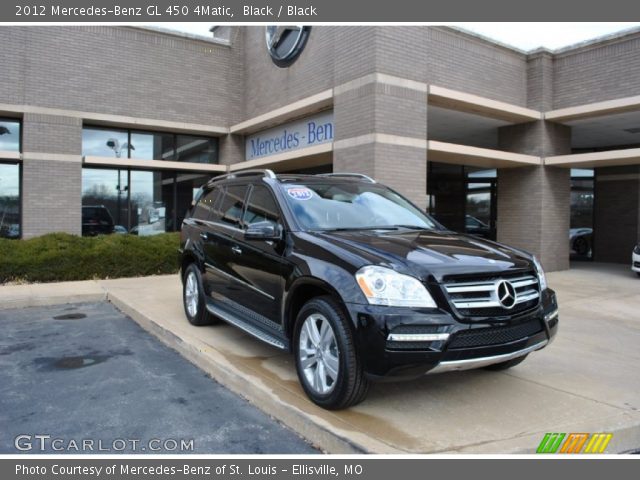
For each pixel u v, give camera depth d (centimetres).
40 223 1303
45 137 1310
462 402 420
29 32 1295
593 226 1638
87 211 1405
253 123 1412
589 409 409
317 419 381
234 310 558
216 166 1536
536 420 387
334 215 498
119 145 1449
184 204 1539
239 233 553
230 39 1563
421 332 359
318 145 1176
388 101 1017
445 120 1305
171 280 1087
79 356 586
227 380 491
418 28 1070
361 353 367
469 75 1186
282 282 455
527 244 1319
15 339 661
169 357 585
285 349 451
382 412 397
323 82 1173
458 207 1627
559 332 672
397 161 1027
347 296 377
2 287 978
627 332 673
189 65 1502
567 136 1354
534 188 1305
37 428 398
